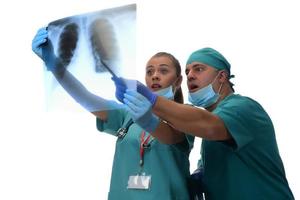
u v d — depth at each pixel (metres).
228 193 1.87
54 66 1.90
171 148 1.92
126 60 1.71
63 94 1.90
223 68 1.98
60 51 1.89
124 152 1.99
